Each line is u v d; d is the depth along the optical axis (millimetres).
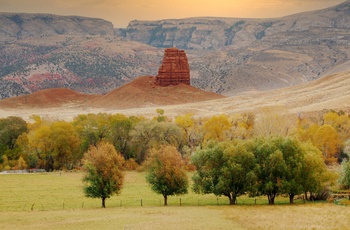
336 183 162750
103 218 122188
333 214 122875
